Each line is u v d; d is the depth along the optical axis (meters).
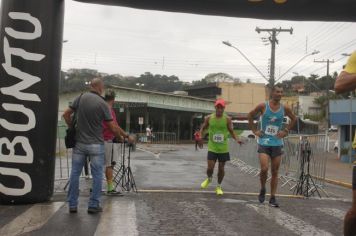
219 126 9.81
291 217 7.52
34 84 7.76
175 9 8.88
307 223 7.08
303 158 11.15
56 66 8.06
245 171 17.41
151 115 58.34
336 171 21.77
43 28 7.84
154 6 8.80
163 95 56.75
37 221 6.59
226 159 9.90
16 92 7.72
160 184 11.68
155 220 6.90
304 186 11.48
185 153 30.73
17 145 7.70
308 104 91.75
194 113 62.28
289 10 8.85
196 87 84.25
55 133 8.11
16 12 7.77
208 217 7.27
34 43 7.78
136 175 13.91
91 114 7.16
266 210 8.06
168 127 60.97
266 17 9.02
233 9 8.83
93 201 7.25
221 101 9.82
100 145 7.29
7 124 7.70
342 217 7.68
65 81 63.97
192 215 7.38
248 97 82.00
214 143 9.88
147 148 37.03
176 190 10.39
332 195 11.19
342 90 4.02
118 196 9.09
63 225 6.38
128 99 52.69
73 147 7.23
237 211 7.88
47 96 7.88
